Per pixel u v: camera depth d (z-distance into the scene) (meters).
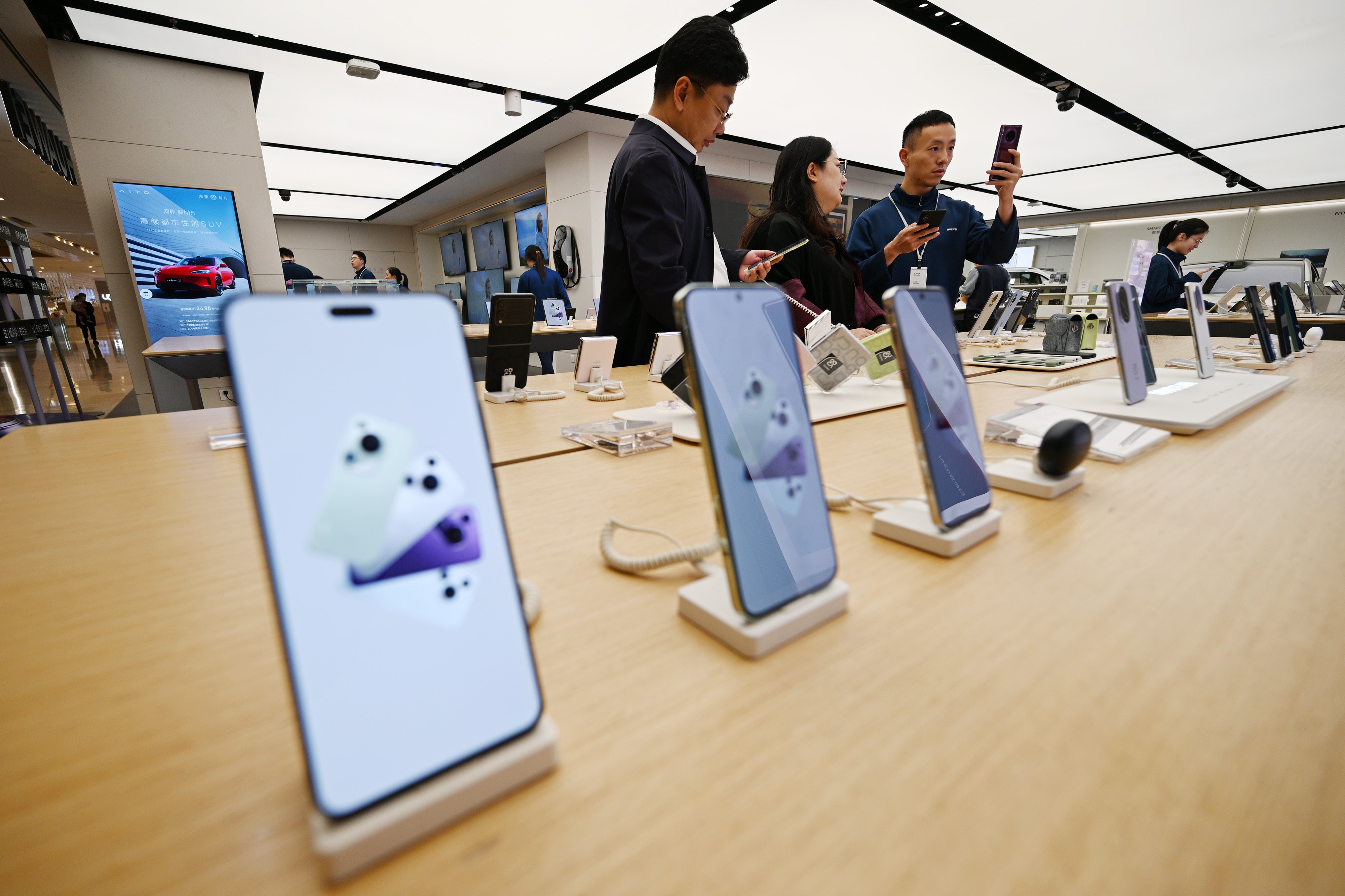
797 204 1.96
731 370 0.41
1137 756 0.28
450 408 0.31
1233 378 1.41
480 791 0.26
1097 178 8.54
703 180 1.74
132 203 4.04
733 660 0.37
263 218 4.51
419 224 11.95
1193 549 0.53
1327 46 4.31
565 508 0.65
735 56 1.51
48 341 4.55
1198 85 5.02
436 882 0.22
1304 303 4.30
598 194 6.53
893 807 0.26
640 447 0.88
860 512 0.64
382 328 0.29
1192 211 10.12
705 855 0.23
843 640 0.39
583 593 0.46
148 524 0.63
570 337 4.70
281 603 0.24
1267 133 6.30
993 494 0.69
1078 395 1.19
